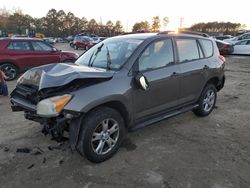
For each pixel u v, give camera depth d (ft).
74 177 12.12
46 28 346.13
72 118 11.94
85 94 12.09
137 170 12.69
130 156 13.93
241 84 33.04
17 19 309.63
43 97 12.23
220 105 23.41
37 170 12.63
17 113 20.56
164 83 15.52
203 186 11.59
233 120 19.54
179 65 16.75
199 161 13.57
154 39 15.51
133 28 342.23
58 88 11.96
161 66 15.67
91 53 16.55
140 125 14.87
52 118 12.32
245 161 13.65
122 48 15.24
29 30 291.38
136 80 13.74
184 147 15.06
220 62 20.39
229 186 11.60
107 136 13.25
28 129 17.28
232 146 15.29
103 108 12.92
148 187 11.48
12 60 34.63
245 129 17.87
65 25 357.82
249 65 51.62
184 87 17.17
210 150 14.76
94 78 12.49
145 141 15.70
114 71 13.65
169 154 14.24
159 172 12.56
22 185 11.57
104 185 11.60
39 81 12.98
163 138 16.16
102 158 13.17
